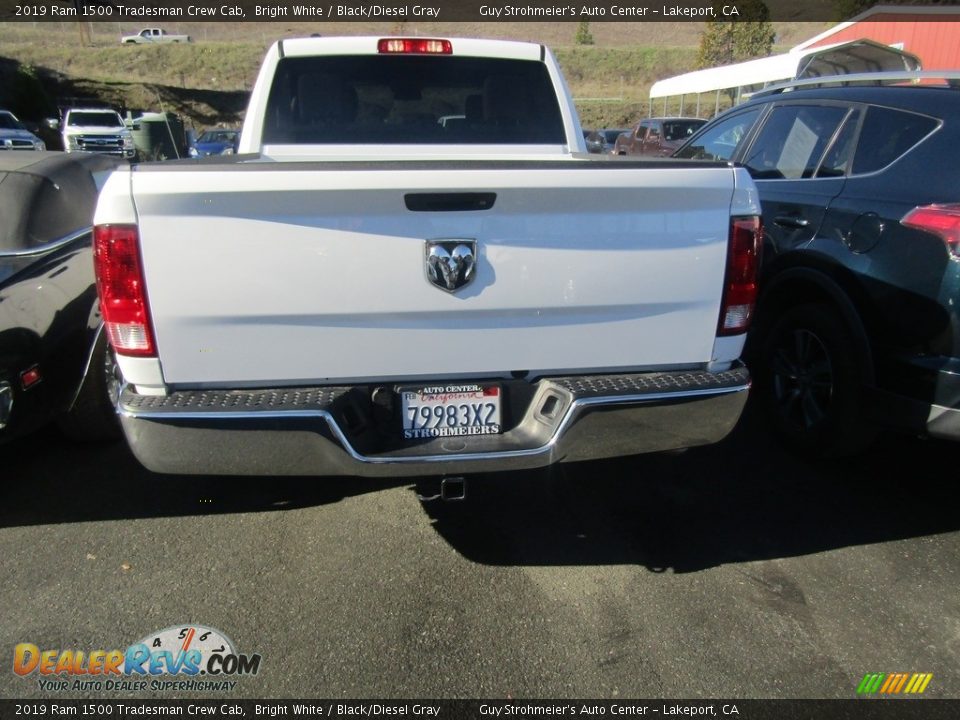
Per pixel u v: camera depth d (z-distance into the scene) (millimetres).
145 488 3678
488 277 2492
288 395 2488
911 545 3232
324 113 4391
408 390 2611
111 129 24281
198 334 2418
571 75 55031
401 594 2867
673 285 2633
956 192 3164
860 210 3521
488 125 4570
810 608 2811
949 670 2508
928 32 15000
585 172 2451
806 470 3918
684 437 2721
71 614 2734
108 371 3625
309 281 2402
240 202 2309
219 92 43188
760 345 4312
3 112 23547
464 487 2723
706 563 3090
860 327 3473
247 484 3732
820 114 4152
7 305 3227
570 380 2668
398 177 2348
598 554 3148
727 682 2445
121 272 2334
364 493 3652
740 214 2639
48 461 3951
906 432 3332
